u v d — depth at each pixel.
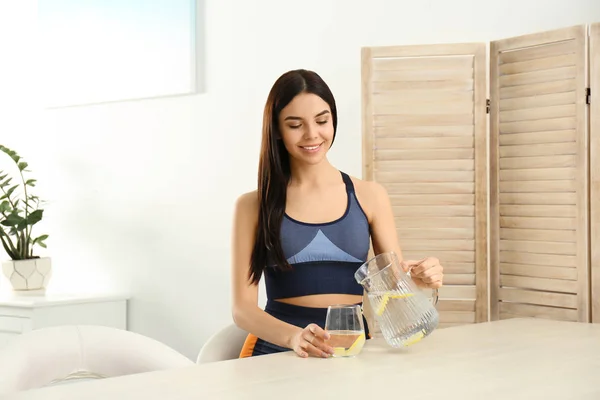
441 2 3.10
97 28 3.97
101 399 1.14
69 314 3.67
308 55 3.39
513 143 2.79
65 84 4.11
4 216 3.98
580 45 2.60
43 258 3.95
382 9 3.22
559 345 1.58
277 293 1.91
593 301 2.58
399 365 1.38
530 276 2.76
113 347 1.62
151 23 3.79
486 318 2.86
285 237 1.88
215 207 3.64
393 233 2.01
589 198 2.61
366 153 2.91
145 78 3.82
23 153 4.30
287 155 1.94
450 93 2.86
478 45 2.83
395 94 2.89
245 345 1.90
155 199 3.83
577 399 1.10
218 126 3.63
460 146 2.86
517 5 2.96
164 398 1.14
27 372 1.49
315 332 1.50
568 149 2.64
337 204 1.94
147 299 3.87
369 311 2.83
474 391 1.15
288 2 3.44
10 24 4.32
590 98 2.58
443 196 2.88
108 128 3.99
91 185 4.05
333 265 1.89
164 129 3.80
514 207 2.80
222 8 3.62
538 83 2.71
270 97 1.85
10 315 3.62
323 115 1.81
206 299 3.67
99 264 4.04
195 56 3.68
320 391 1.17
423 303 1.52
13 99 4.34
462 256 2.87
